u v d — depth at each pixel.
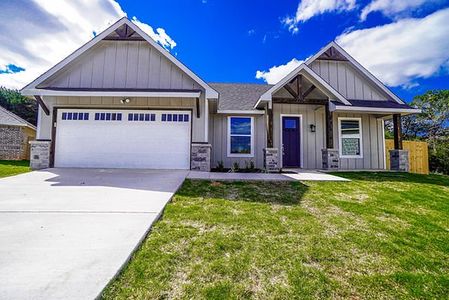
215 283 2.30
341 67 12.18
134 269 2.43
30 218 3.69
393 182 7.68
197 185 6.31
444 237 3.59
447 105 26.78
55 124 9.53
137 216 3.86
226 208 4.51
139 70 9.57
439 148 23.12
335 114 11.84
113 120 9.59
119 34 9.45
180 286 2.23
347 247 3.15
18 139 17.88
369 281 2.45
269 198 5.32
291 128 11.74
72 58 9.13
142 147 9.52
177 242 3.08
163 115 9.62
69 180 6.78
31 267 2.33
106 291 2.06
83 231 3.23
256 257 2.80
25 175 7.54
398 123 11.16
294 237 3.39
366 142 11.92
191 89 9.52
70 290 2.01
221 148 11.65
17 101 36.53
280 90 11.22
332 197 5.58
